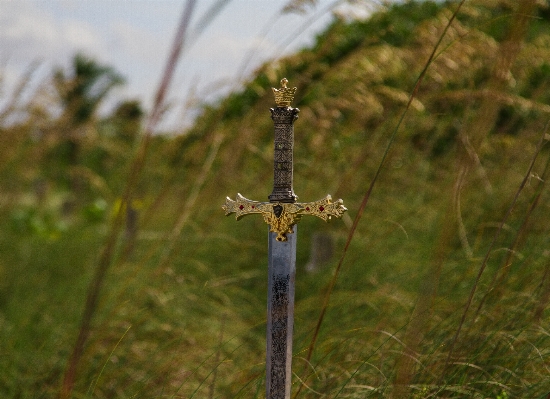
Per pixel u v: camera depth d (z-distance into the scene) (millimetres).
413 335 2006
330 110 5176
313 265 4938
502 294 2994
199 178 4375
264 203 1983
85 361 3158
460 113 4914
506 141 4496
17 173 6762
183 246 4715
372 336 3234
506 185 4441
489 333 2785
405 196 5293
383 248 4555
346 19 4066
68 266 5773
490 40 4211
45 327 4082
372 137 4422
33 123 6145
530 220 3619
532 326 2756
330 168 5566
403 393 2133
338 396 2697
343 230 5109
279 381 1976
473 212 4160
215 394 3301
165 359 3611
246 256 5281
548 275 2756
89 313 1968
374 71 4848
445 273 3643
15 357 3727
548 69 5027
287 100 1961
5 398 3438
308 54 4727
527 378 2658
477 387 2607
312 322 3744
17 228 7582
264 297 4875
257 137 4797
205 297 4496
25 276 5398
